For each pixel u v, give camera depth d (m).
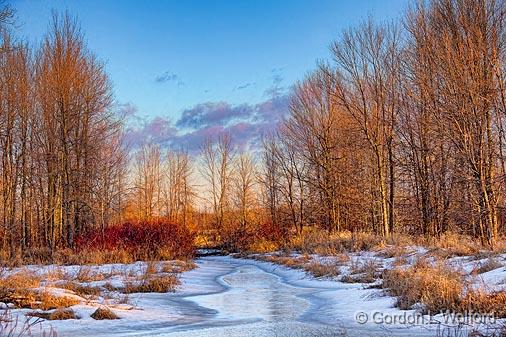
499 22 20.86
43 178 30.67
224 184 50.56
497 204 22.25
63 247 27.28
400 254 19.75
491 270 12.44
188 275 19.81
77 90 28.47
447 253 17.38
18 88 28.33
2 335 7.52
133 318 9.61
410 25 25.44
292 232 36.94
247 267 26.48
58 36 28.27
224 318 10.02
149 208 53.50
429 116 25.50
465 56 20.72
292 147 38.66
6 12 15.80
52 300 10.36
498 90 20.03
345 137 34.28
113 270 18.00
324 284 16.27
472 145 20.80
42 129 28.97
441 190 27.39
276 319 9.77
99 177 30.53
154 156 54.88
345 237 27.39
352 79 30.09
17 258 21.92
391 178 30.03
